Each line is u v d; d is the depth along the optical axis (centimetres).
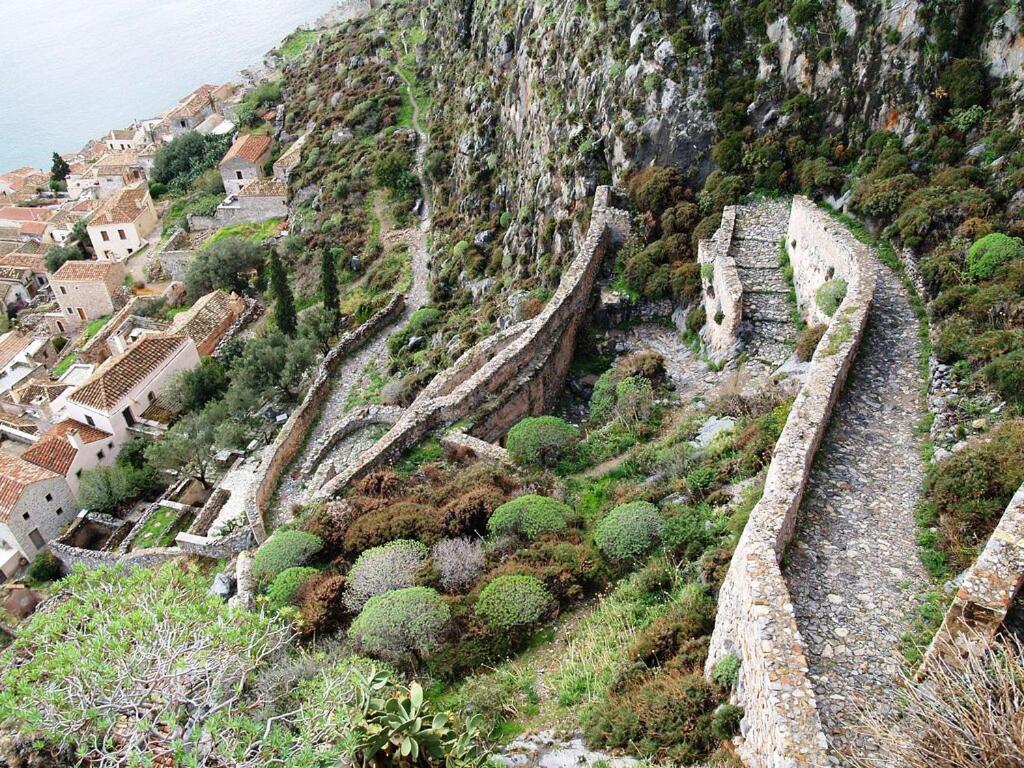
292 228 6450
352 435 3036
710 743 1262
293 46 11325
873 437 1692
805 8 2891
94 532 4016
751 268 2672
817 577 1367
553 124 3825
